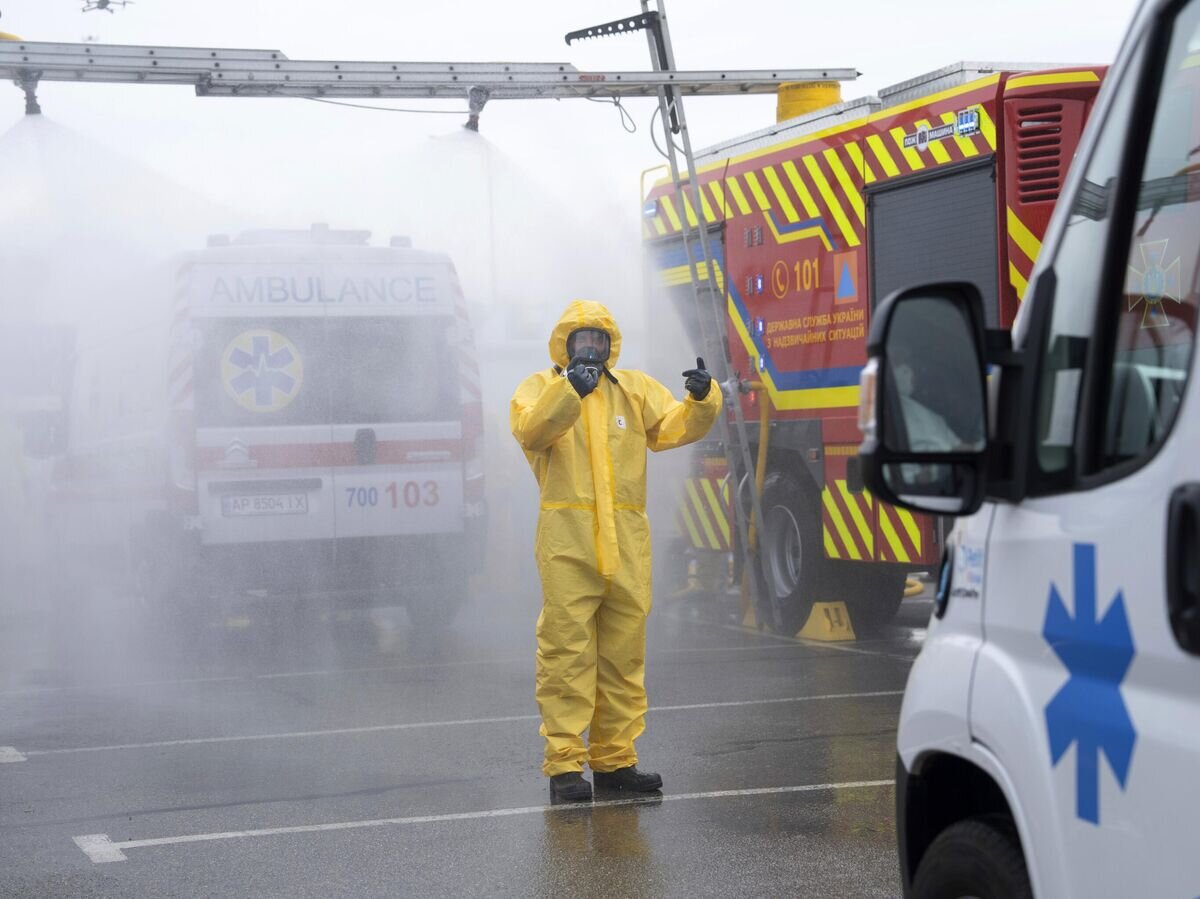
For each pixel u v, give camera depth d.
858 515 10.28
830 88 11.52
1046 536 2.60
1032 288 2.73
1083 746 2.46
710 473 12.30
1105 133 2.64
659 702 8.62
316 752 7.49
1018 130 8.70
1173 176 2.61
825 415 10.57
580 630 6.32
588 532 6.29
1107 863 2.40
